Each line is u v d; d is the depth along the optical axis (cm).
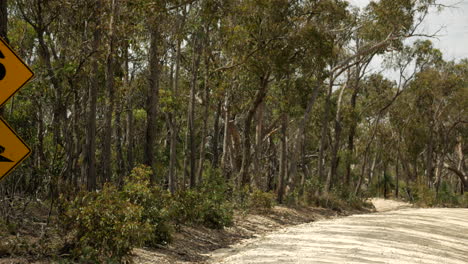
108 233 1215
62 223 1235
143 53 2439
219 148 4816
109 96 1942
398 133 6281
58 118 1825
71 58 1980
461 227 2955
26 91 1788
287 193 3775
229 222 2170
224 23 2841
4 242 1153
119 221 1239
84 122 2119
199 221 2077
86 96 2178
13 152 643
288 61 3033
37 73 1797
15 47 2005
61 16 1945
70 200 1325
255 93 3275
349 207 4222
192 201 2038
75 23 1945
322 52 3025
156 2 2102
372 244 1931
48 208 1541
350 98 5644
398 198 6253
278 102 3547
